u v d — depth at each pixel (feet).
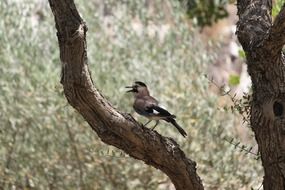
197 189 28.04
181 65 50.16
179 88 49.21
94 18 51.90
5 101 47.19
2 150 47.11
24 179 47.32
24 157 47.37
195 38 53.67
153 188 47.21
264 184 27.66
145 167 47.09
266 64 26.37
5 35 48.32
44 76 47.37
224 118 49.01
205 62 51.13
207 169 47.16
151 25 53.93
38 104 47.21
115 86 47.62
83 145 47.01
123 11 53.47
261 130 26.99
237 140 47.50
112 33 56.34
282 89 26.50
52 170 47.37
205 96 49.03
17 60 47.93
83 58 24.59
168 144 26.86
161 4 57.47
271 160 26.96
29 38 49.03
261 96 26.81
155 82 49.11
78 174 47.39
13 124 46.52
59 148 47.32
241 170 47.29
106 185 47.11
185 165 27.40
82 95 24.91
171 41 51.49
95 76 47.73
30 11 51.67
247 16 27.71
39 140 47.32
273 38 25.38
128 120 25.84
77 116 46.68
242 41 27.30
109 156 45.73
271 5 28.63
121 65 49.65
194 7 64.69
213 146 47.78
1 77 47.44
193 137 47.57
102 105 25.30
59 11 24.27
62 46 24.48
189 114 47.91
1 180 46.93
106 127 25.70
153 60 50.62
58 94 46.52
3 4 49.67
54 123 47.19
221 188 46.91
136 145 26.25
